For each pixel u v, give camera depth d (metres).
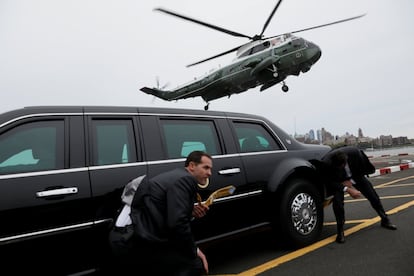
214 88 20.45
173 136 3.34
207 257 4.08
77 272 2.53
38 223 2.36
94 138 2.83
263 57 17.73
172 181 2.23
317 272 3.26
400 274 3.02
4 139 2.46
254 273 3.39
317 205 4.25
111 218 2.68
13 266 2.26
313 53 17.59
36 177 2.44
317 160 4.45
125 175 2.84
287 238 3.93
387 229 4.57
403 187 8.46
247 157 3.79
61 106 2.82
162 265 2.21
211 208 3.32
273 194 3.84
